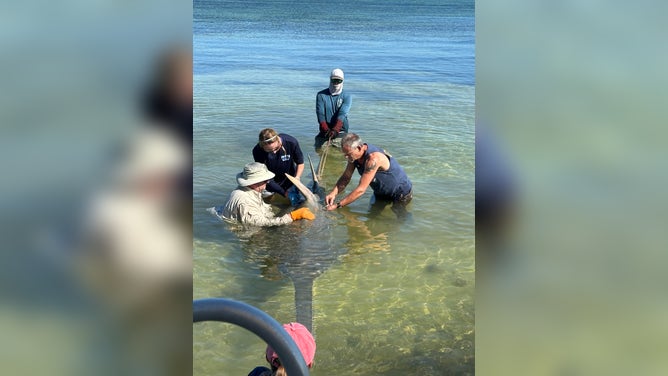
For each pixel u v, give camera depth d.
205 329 3.91
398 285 4.59
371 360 3.61
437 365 3.56
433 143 8.24
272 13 33.72
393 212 6.11
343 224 5.82
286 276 4.75
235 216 5.78
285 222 5.75
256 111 9.73
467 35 23.67
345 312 4.19
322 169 7.37
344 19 31.19
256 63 14.80
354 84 12.22
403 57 16.41
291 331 3.15
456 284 4.60
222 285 4.59
